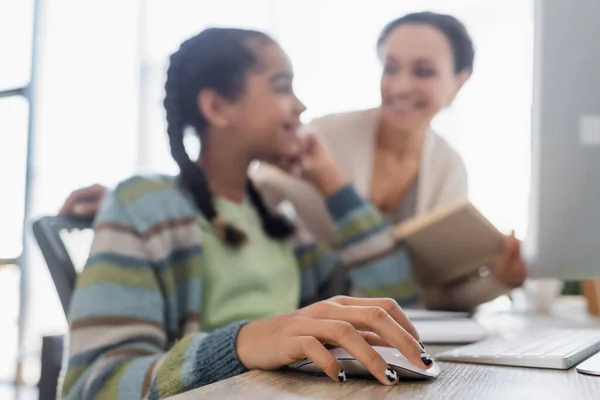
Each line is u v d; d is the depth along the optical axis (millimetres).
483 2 2602
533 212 745
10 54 3572
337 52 2855
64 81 3488
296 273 1130
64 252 870
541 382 466
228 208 1036
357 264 1274
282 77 1037
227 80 996
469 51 1586
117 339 720
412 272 1300
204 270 938
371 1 2828
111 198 858
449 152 1616
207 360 553
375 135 1596
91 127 3424
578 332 798
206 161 1039
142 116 3355
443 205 1584
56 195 3408
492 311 1529
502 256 1142
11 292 3334
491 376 494
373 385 448
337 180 1313
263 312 988
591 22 682
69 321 750
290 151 1085
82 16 3492
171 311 850
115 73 3422
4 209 3449
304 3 2979
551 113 717
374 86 1634
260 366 520
